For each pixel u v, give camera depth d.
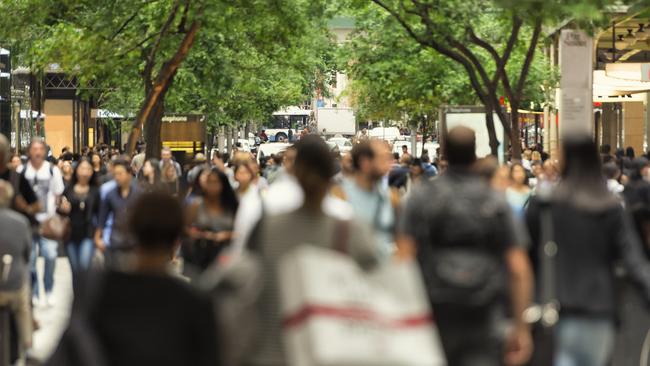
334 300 12.16
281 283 12.41
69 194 35.09
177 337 11.84
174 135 97.81
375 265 13.40
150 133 58.94
